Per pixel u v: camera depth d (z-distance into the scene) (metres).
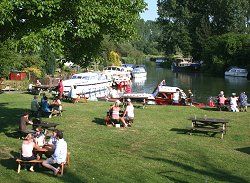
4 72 46.81
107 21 15.45
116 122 23.03
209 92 59.41
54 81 49.00
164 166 15.32
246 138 21.02
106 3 15.16
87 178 13.47
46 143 16.12
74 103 32.53
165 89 36.56
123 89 54.66
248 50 93.31
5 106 29.19
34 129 18.97
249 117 27.09
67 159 14.73
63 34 14.80
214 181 13.82
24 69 54.81
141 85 67.81
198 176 14.30
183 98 36.19
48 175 13.70
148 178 13.70
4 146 17.14
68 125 22.61
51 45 14.09
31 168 14.03
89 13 14.21
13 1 13.31
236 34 98.12
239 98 31.08
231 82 75.25
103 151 17.09
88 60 18.33
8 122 22.62
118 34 16.80
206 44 102.81
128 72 72.94
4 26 14.99
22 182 12.91
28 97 36.12
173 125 23.94
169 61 124.62
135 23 16.70
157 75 90.81
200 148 18.30
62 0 14.12
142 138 19.98
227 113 28.80
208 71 99.00
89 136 20.08
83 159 15.65
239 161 16.58
